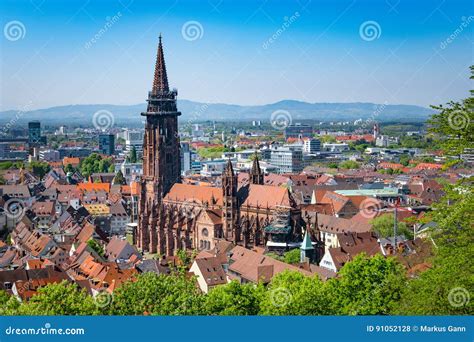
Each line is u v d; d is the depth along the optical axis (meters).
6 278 147.88
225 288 113.44
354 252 184.38
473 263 71.81
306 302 104.19
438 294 74.56
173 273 166.00
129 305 106.38
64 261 196.12
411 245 179.25
